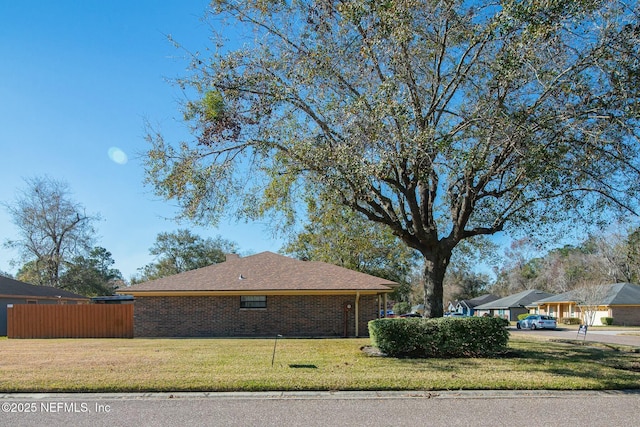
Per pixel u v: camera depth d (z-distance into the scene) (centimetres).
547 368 1193
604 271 5631
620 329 3941
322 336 2288
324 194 1384
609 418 766
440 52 1377
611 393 943
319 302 2341
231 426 718
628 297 4653
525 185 1316
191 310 2350
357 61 1298
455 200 1545
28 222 4450
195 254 6088
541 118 1171
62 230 4531
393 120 1191
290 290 2273
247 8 1293
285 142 1332
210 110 1269
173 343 1838
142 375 1050
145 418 760
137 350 1559
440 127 1455
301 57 1298
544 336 2798
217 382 977
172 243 6106
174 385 953
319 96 1313
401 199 1574
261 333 2325
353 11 1188
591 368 1201
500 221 1481
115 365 1203
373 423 734
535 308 5944
